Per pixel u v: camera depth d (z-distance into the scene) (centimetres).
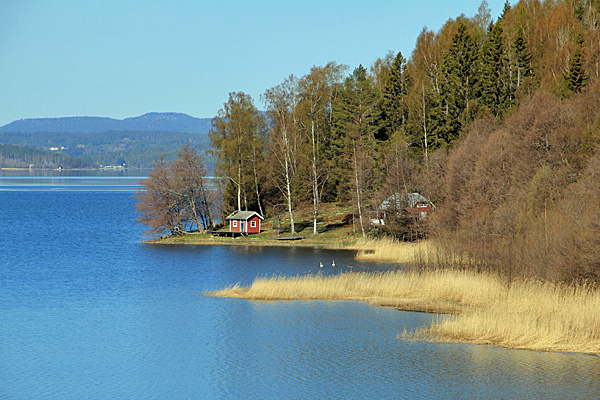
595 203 4438
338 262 6706
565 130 6412
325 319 3988
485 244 5400
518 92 9688
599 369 2891
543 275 4303
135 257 7550
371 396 2652
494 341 3384
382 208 8006
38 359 3300
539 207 5469
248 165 10119
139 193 9625
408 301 4438
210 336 3662
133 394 2775
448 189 7150
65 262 7162
